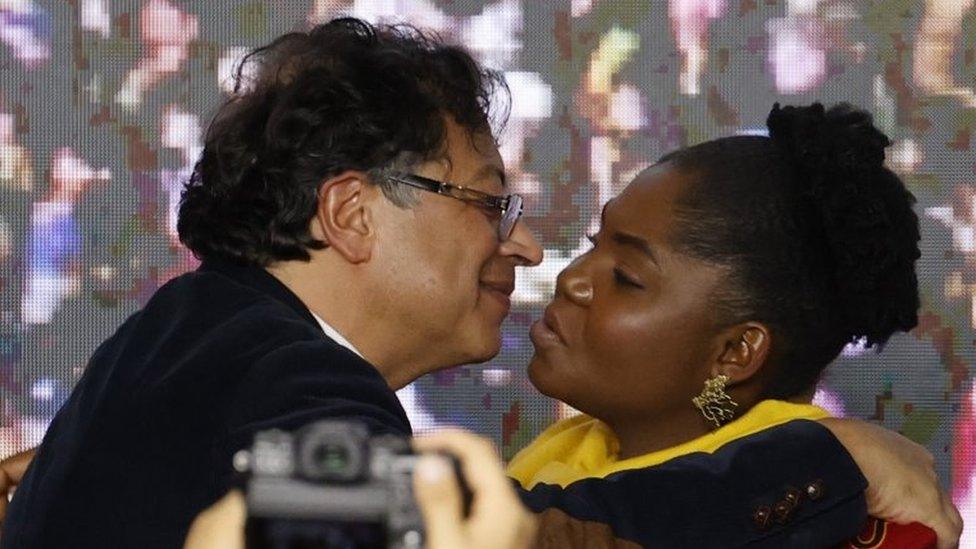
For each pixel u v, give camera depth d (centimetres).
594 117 903
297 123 403
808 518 416
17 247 918
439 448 202
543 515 402
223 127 414
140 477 343
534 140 903
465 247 420
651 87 905
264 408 330
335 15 909
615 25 905
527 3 904
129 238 921
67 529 349
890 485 430
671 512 407
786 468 420
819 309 459
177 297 392
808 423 436
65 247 921
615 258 464
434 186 412
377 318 414
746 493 412
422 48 425
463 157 418
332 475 183
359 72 410
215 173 410
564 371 467
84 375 395
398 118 407
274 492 182
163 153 921
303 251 405
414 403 898
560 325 469
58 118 920
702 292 454
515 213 431
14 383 916
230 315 375
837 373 901
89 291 920
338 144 403
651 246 457
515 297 895
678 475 415
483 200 422
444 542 184
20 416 916
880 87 902
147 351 376
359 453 184
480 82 428
